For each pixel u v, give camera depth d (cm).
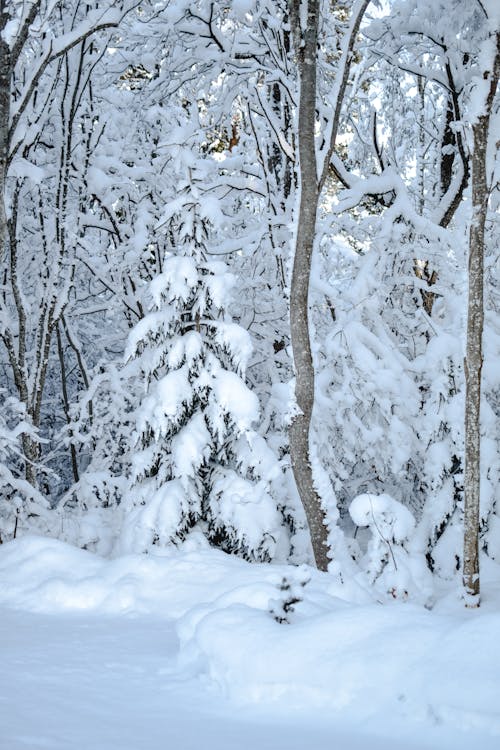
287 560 978
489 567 809
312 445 755
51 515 1039
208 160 1284
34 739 309
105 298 1523
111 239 1487
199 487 863
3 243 607
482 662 340
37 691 391
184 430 860
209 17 1184
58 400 1530
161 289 868
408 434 984
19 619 612
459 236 1053
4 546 808
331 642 394
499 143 673
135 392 1204
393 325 1165
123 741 316
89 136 1293
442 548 858
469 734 309
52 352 1540
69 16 1148
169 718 355
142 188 1401
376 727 330
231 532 847
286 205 1178
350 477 1218
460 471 880
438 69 1255
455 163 1359
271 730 336
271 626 429
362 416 1025
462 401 892
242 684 391
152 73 1395
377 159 1398
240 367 870
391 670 360
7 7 634
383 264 1077
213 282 870
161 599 652
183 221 891
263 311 1250
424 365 955
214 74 1256
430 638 372
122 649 502
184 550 825
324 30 1157
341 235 1314
